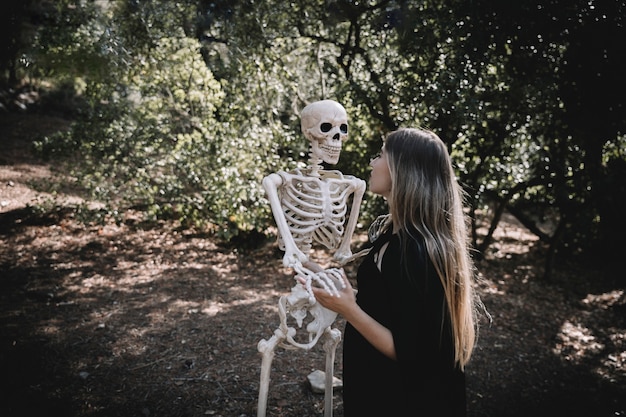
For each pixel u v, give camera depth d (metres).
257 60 5.83
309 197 2.36
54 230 6.75
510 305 5.61
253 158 6.08
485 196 7.04
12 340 3.98
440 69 5.49
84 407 3.20
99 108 6.53
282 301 2.25
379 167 1.78
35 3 5.27
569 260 7.53
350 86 5.98
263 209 6.15
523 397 3.74
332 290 1.60
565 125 6.11
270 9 5.78
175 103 6.39
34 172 8.89
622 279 6.76
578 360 4.44
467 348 1.70
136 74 5.89
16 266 5.57
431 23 5.44
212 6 5.80
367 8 5.88
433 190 1.64
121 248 6.44
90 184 6.61
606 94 5.46
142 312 4.69
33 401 3.21
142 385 3.50
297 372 3.83
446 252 1.60
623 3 4.79
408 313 1.53
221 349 4.09
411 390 1.58
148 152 6.45
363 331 1.59
